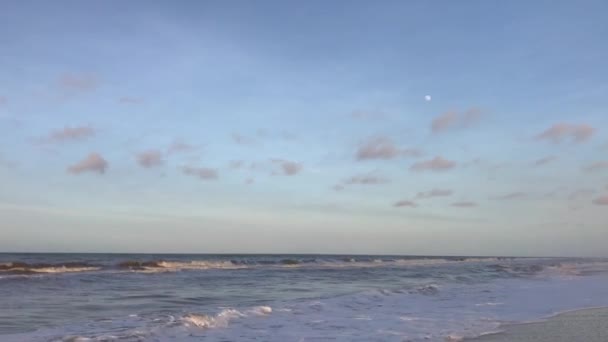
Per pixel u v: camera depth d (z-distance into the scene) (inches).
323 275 1162.0
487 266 1889.8
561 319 462.3
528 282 958.4
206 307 524.4
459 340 353.1
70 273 979.9
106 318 425.1
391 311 498.3
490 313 499.2
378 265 1939.0
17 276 840.3
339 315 460.8
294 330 378.6
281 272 1246.3
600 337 369.4
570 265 1936.5
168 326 368.2
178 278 959.6
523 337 366.3
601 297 674.2
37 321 411.8
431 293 693.3
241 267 1466.5
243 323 401.1
